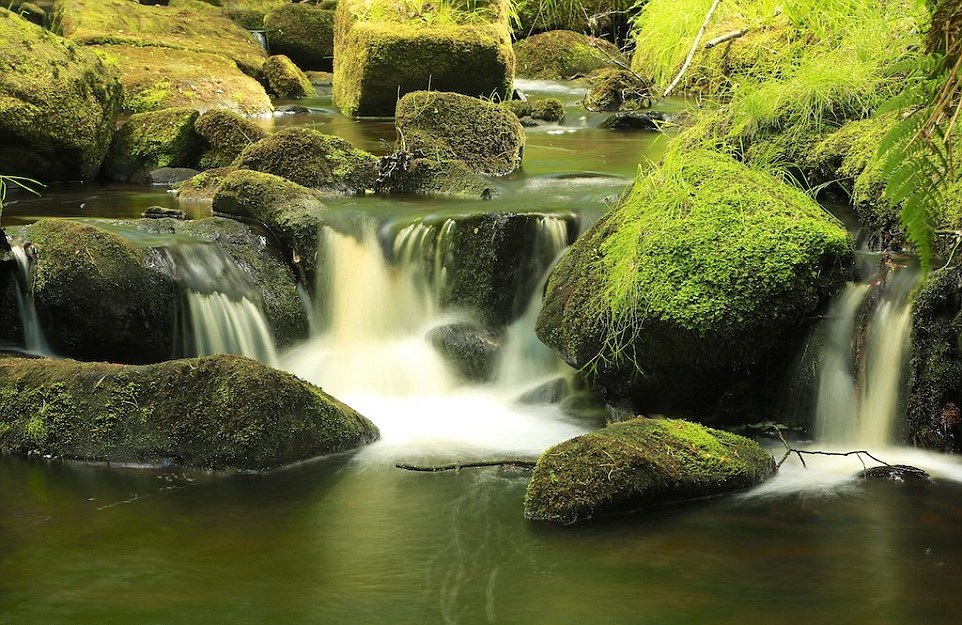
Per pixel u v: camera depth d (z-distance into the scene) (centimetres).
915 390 551
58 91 923
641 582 408
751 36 876
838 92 716
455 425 615
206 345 675
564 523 467
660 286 582
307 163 852
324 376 686
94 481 521
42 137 911
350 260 731
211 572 419
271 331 703
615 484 476
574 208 737
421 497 500
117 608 388
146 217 773
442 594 400
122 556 434
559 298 638
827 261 578
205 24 1691
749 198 603
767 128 725
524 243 705
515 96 1366
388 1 1315
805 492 501
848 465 541
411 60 1255
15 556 433
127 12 1628
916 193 234
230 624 377
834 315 583
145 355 659
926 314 546
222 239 711
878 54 702
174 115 995
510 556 434
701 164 646
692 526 462
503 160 916
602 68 1574
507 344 696
